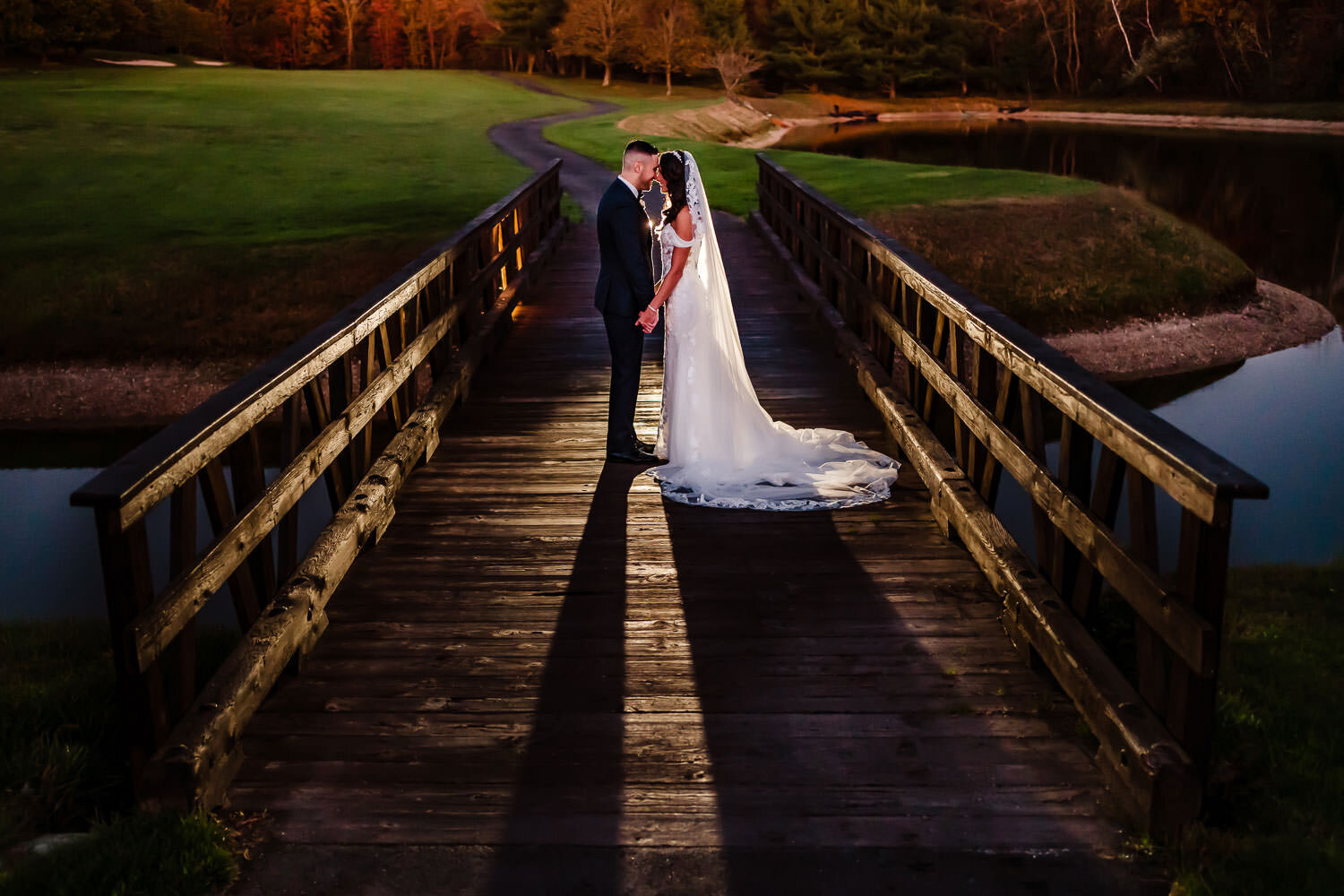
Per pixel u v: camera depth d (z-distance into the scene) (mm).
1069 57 95250
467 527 5215
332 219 24703
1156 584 2879
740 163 31531
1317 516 9773
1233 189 38656
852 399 7438
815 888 2701
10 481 12094
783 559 4781
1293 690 4180
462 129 45156
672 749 3318
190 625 3127
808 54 93688
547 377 8242
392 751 3316
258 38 100312
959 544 4930
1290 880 2631
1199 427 13938
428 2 105500
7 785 3137
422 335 6594
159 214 25203
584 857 2820
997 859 2795
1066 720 3443
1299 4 77375
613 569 4703
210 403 3369
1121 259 22547
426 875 2758
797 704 3566
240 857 2820
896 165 32125
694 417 5723
